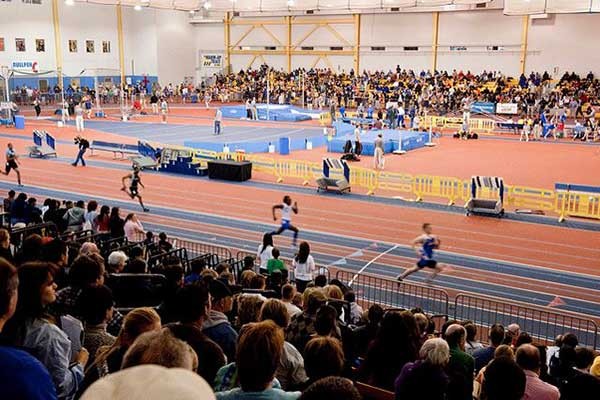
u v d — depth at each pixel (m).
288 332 7.01
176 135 44.41
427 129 47.41
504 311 14.12
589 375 5.78
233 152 32.03
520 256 18.22
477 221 22.05
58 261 7.96
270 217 22.33
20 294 4.00
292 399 3.07
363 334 7.78
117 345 3.98
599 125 46.97
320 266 16.09
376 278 15.20
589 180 28.55
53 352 3.99
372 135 39.66
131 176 22.88
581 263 17.66
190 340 4.15
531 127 45.81
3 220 16.94
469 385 5.39
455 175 29.67
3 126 48.69
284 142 36.34
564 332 13.09
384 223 21.66
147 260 12.27
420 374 4.82
